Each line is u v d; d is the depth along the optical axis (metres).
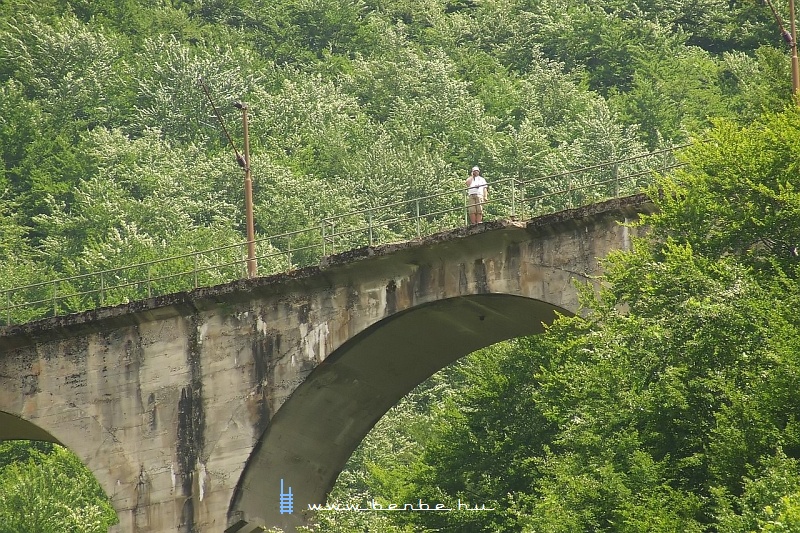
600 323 77.62
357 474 136.12
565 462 75.56
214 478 88.38
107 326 90.88
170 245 169.25
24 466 152.38
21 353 92.38
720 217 77.12
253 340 88.44
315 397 88.94
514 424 99.62
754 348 71.62
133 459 89.81
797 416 69.56
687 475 71.62
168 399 89.56
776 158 76.62
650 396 72.00
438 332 88.94
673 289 74.44
